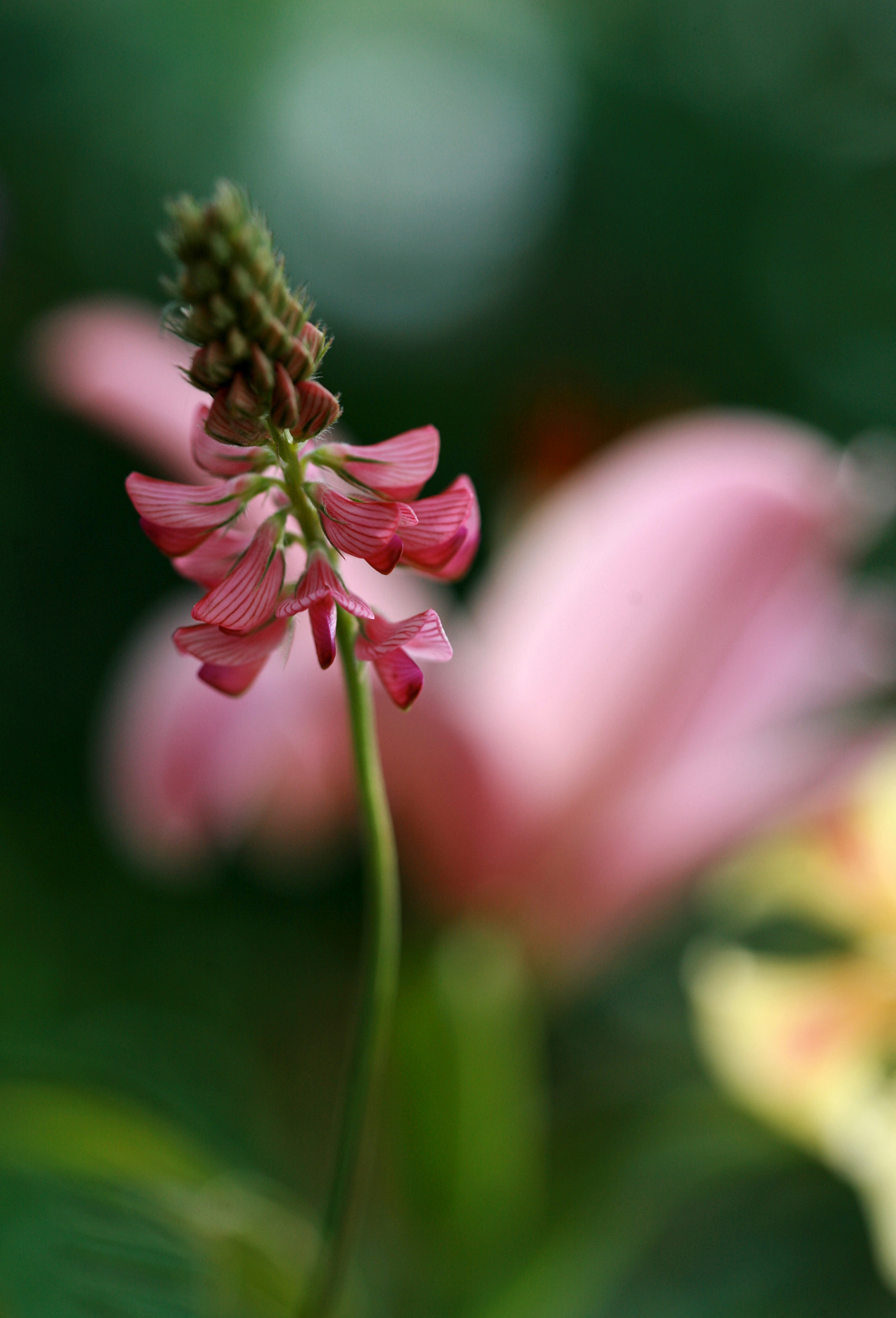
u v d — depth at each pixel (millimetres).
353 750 420
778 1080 699
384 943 427
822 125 2512
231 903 1508
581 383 846
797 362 2424
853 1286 845
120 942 1357
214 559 415
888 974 744
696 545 673
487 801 668
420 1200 647
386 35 2289
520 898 687
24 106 2123
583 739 671
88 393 638
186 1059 1038
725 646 674
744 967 769
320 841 811
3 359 1982
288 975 1441
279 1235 521
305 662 661
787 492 659
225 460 408
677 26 2475
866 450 677
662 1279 843
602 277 2375
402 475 408
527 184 2338
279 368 393
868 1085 697
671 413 835
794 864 800
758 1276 848
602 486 703
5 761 1823
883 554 1653
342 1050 1303
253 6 2203
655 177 2414
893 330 2424
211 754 679
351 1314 526
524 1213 655
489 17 2354
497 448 847
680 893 703
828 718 725
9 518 1910
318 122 2266
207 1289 521
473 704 668
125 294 2160
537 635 687
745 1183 875
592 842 679
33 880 1391
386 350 2262
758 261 2451
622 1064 834
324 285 2256
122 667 1901
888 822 788
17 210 2090
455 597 1508
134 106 2176
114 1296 521
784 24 2500
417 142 2295
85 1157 529
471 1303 641
